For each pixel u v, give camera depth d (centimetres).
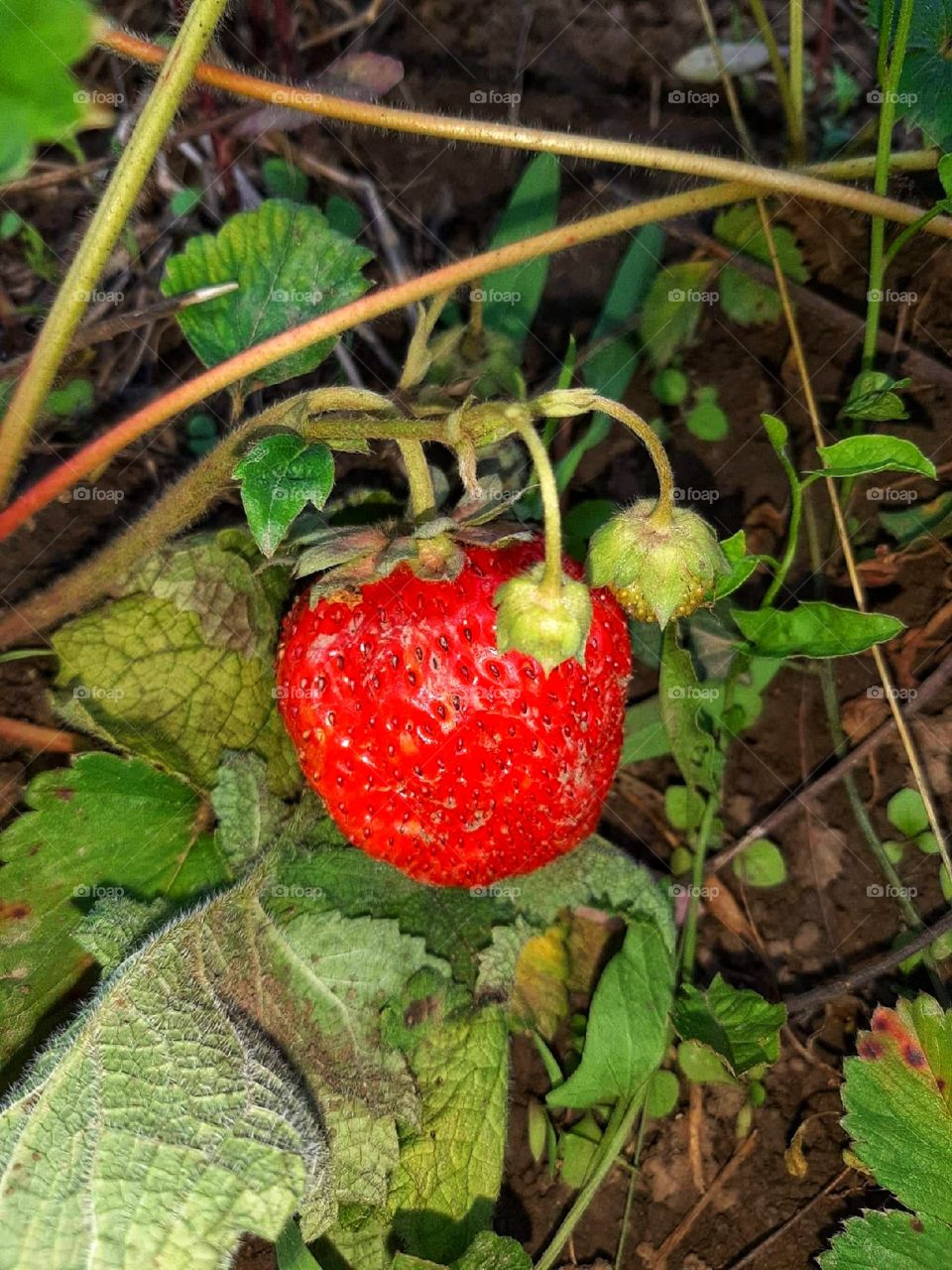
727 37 17
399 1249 10
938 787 13
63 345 10
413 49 16
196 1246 9
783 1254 12
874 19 13
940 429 14
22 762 12
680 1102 12
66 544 13
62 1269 9
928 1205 11
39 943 11
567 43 16
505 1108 11
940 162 12
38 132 7
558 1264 12
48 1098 10
